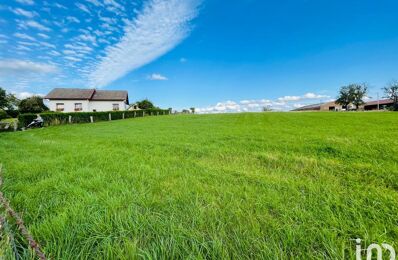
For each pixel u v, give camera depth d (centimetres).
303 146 620
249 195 279
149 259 163
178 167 437
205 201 265
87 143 802
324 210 235
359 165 413
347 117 2148
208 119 2605
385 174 357
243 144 690
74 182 350
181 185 323
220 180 350
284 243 180
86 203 261
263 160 494
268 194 280
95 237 193
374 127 1139
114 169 423
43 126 2042
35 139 1002
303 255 167
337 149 558
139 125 1884
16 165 462
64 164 473
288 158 489
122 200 269
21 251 177
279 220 218
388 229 197
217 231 199
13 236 182
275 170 416
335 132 940
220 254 168
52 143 820
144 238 195
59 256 170
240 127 1384
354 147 574
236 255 168
